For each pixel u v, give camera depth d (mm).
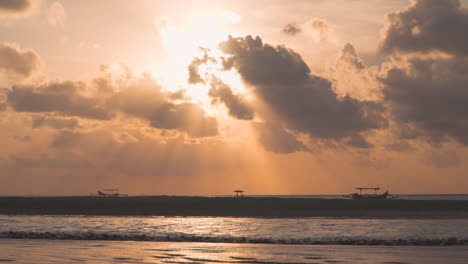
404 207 74125
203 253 26625
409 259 24234
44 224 50812
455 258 24656
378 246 31328
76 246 29078
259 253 26734
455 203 77312
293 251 27938
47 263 21188
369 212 69562
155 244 31422
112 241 33062
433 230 45875
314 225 51719
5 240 33062
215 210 70938
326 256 25422
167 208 72438
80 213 68000
